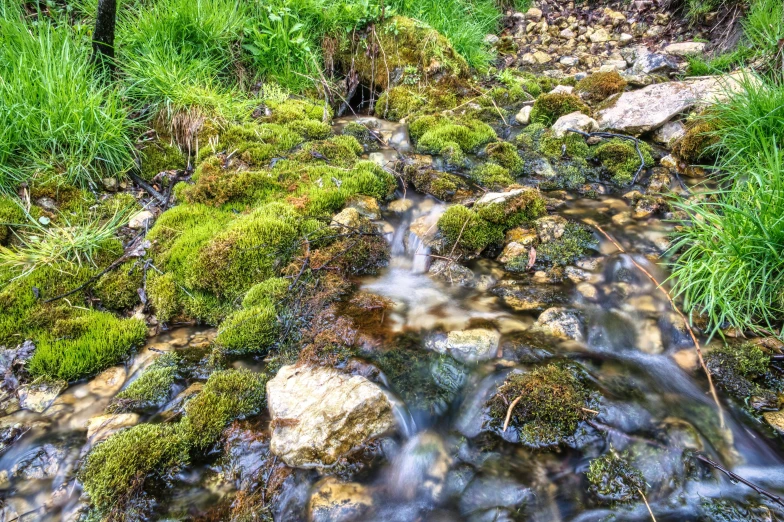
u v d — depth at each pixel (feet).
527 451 7.25
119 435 7.40
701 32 21.95
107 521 6.51
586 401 7.70
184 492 6.91
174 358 9.03
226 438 7.52
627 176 13.56
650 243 11.18
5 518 6.58
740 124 12.57
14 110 11.51
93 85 12.92
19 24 13.42
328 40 18.71
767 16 17.74
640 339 9.04
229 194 12.00
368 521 6.51
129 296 10.14
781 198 8.89
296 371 8.27
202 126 14.20
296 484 6.86
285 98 16.92
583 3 27.63
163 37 15.34
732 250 9.07
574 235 11.50
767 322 8.57
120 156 12.98
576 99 16.46
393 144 15.93
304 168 13.32
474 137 15.49
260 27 17.65
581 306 9.78
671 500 6.50
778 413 7.48
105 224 11.45
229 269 10.21
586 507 6.55
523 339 8.89
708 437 7.22
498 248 11.64
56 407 8.16
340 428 7.16
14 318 9.28
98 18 13.12
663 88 15.72
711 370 8.24
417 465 7.19
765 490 6.52
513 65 23.73
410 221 12.46
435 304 9.90
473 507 6.68
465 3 24.59
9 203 11.09
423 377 8.32
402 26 18.92
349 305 9.68
